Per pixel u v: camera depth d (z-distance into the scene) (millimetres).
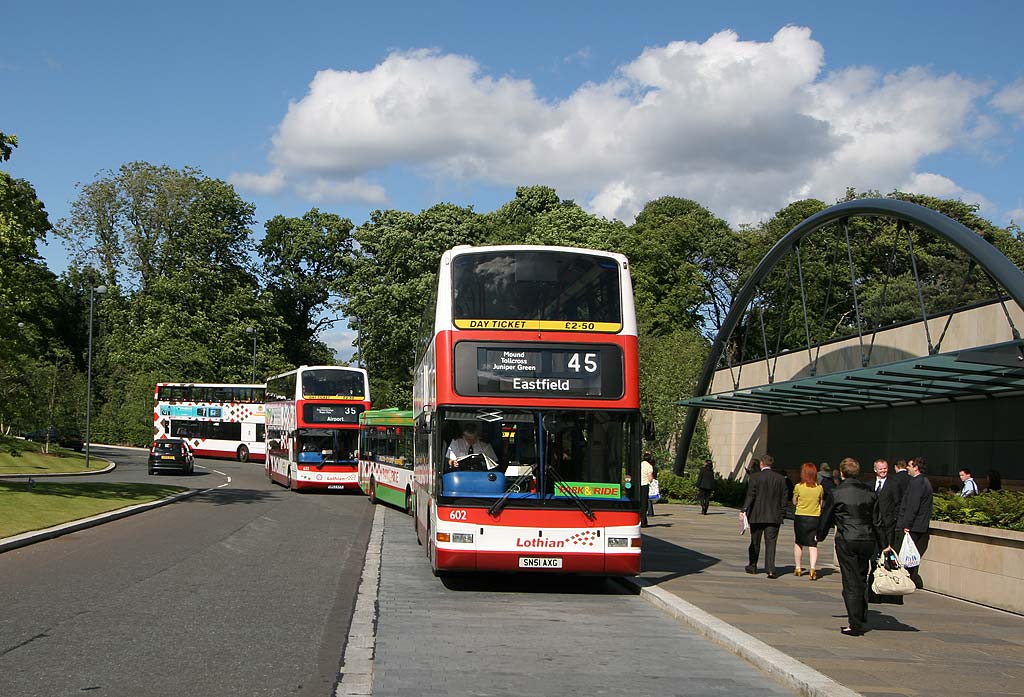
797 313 63125
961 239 23172
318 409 41281
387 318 60375
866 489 11422
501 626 11703
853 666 9289
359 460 39594
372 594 13984
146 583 14320
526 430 14500
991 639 11367
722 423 46219
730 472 44844
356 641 10227
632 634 11398
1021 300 20859
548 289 14906
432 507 14984
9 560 16578
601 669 9242
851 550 11273
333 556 18891
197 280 75062
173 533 22234
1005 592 14125
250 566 16797
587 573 14367
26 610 11742
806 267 62844
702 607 13000
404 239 61094
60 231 75688
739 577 17094
